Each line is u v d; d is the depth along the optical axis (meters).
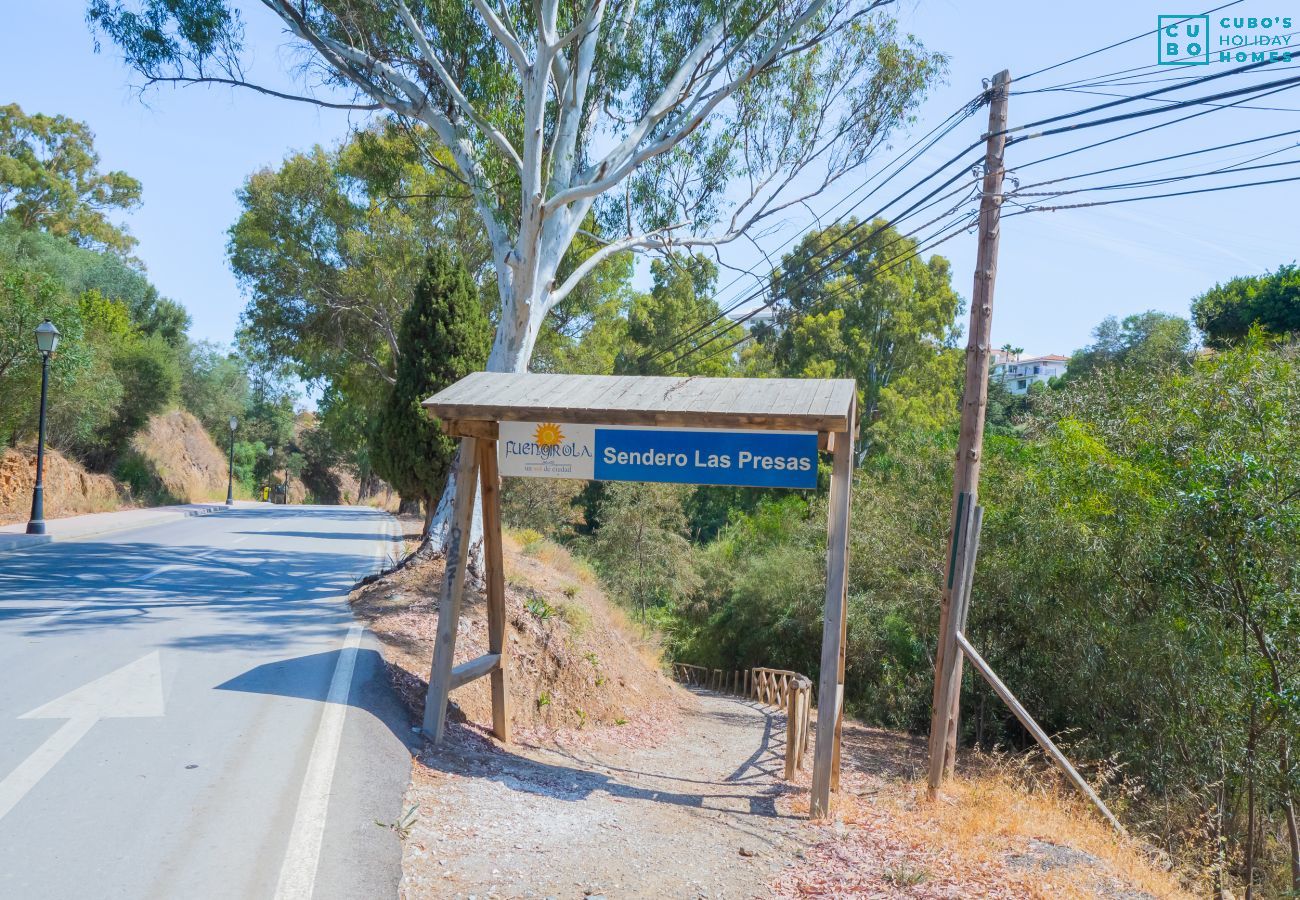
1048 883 6.50
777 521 34.22
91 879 4.45
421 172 24.44
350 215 26.05
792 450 7.49
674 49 14.95
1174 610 12.25
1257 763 10.88
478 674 8.42
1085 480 13.05
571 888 5.38
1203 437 11.87
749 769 10.58
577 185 14.14
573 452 7.81
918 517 18.80
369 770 6.48
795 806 8.41
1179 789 12.00
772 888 5.91
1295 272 35.16
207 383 55.16
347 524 31.53
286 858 4.92
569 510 29.11
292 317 27.39
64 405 28.69
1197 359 14.72
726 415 7.29
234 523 29.30
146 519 27.70
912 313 41.25
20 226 41.47
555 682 11.39
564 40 12.16
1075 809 9.79
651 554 30.95
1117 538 12.53
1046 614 14.55
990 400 45.69
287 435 75.06
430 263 15.48
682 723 13.84
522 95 14.43
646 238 15.54
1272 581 10.60
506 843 5.92
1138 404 14.10
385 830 5.55
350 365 29.02
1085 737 13.53
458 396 7.88
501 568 8.85
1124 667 12.78
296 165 25.98
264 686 8.02
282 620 11.02
